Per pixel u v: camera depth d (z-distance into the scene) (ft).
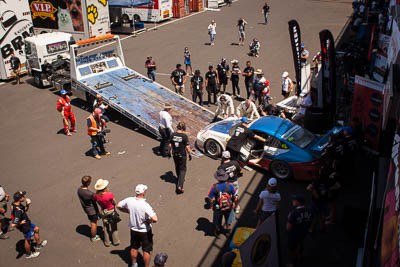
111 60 54.08
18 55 67.67
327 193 24.59
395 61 31.42
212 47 81.66
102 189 24.75
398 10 35.32
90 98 50.06
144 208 22.44
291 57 72.13
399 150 15.07
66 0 83.92
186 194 32.32
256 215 27.14
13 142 43.68
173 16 114.52
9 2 63.98
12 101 56.95
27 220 25.22
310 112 38.83
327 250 25.08
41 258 25.75
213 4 128.16
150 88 50.03
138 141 42.83
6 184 35.01
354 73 47.93
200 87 49.62
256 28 98.02
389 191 15.49
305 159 31.78
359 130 35.12
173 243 26.55
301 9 122.11
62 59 61.21
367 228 23.11
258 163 34.53
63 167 37.60
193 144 40.09
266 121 35.35
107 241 26.53
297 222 21.58
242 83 60.18
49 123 48.62
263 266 17.13
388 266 12.84
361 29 76.02
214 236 27.07
